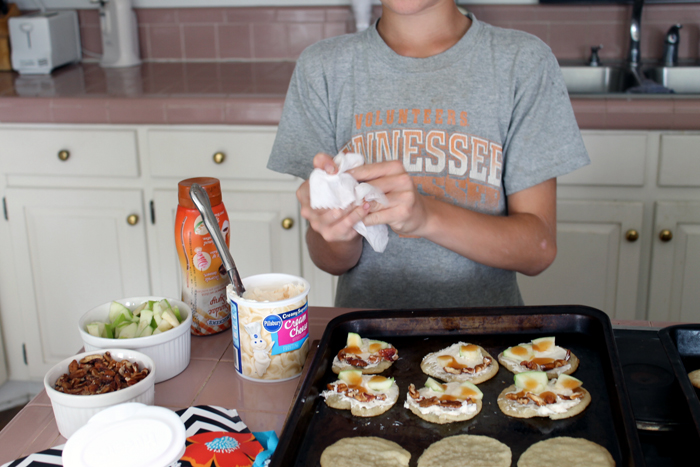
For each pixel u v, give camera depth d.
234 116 1.76
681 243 1.74
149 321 0.79
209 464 0.60
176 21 2.35
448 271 1.04
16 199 1.91
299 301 0.76
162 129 1.80
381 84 1.03
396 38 1.04
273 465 0.58
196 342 0.87
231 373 0.79
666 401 0.68
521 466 0.62
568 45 2.22
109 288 1.98
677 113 1.62
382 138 1.02
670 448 0.62
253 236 1.87
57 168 1.87
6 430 0.67
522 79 0.99
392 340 0.84
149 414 0.61
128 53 2.32
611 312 1.82
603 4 2.15
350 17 2.28
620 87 2.11
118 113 1.79
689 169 1.68
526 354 0.80
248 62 2.36
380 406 0.72
